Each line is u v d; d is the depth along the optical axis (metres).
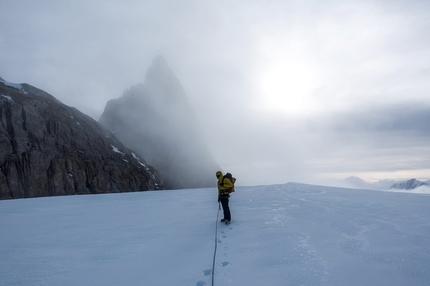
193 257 5.20
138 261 5.16
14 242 6.61
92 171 56.34
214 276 4.25
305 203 10.54
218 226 7.64
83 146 60.44
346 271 4.12
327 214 8.12
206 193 19.20
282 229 6.77
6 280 4.43
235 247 5.65
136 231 7.50
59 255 5.61
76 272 4.71
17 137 49.94
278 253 5.06
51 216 10.30
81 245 6.30
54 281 4.37
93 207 12.80
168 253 5.53
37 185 47.09
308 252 5.00
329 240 5.65
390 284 3.69
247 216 8.80
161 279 4.29
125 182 60.41
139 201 14.93
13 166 46.09
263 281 3.96
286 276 4.06
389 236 5.71
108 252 5.74
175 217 9.41
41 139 53.03
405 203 9.81
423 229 6.18
